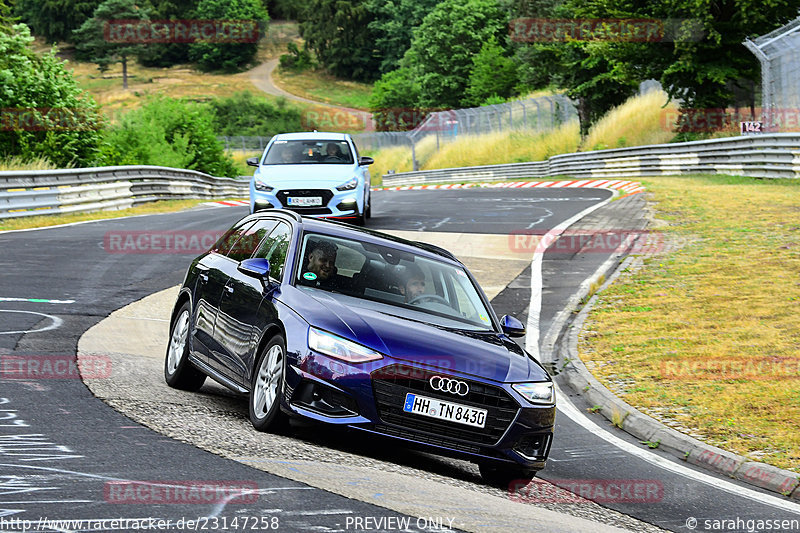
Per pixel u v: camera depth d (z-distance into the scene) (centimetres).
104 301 3441
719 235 5388
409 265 2130
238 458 1589
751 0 10594
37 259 4316
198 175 10906
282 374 1780
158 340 2922
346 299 1938
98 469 1441
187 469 1482
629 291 4169
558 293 4216
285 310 1862
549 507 1709
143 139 13312
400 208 7438
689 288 4147
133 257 4638
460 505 1505
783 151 8125
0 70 9706
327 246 2081
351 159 5684
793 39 9469
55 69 10350
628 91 15512
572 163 13238
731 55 11344
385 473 1655
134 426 1762
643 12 11781
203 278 2322
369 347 1758
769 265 4478
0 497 1258
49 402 1906
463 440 1773
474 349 1862
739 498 1962
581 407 2739
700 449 2277
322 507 1345
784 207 6303
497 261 4912
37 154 9931
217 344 2116
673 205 6838
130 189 8275
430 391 1758
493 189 10306
